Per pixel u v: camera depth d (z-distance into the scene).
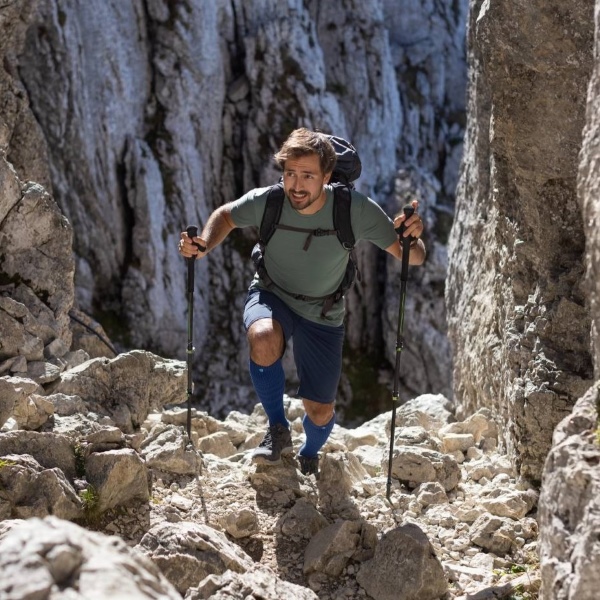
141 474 4.10
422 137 20.80
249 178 17.78
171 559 3.40
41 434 4.02
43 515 3.70
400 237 4.11
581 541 2.59
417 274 18.14
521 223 4.72
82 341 7.05
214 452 5.22
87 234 16.28
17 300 5.39
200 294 17.36
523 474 4.54
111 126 16.25
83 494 3.88
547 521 2.84
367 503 4.45
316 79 17.97
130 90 16.48
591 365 4.38
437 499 4.50
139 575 2.23
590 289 2.96
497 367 5.15
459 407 6.21
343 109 19.53
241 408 16.83
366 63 19.66
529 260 4.70
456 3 21.97
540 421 4.43
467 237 6.20
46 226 5.53
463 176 6.50
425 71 21.42
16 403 4.23
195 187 17.25
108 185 16.33
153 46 16.91
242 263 17.69
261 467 4.45
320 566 3.81
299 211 3.95
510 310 4.82
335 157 3.90
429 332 17.86
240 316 17.47
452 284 6.59
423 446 5.11
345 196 3.97
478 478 4.81
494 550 4.06
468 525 4.28
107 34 16.08
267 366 4.12
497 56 4.41
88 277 16.36
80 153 15.95
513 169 4.65
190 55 17.00
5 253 5.43
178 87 16.94
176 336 16.92
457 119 21.38
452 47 21.80
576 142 4.35
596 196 2.91
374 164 19.44
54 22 15.44
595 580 2.50
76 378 4.88
